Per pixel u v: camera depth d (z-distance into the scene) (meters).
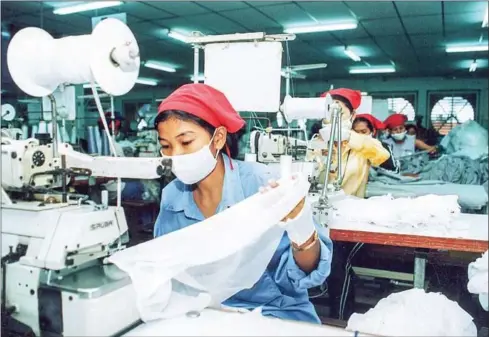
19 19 7.36
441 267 2.50
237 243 1.02
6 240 1.08
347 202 2.37
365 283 3.36
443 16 6.93
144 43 9.27
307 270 1.20
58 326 0.98
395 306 1.22
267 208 1.03
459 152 5.98
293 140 2.75
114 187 3.68
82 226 1.02
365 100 3.75
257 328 0.95
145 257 1.00
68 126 4.55
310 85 13.96
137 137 6.90
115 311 0.96
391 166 3.10
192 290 1.09
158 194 5.02
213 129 1.21
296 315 1.34
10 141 1.18
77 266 1.06
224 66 2.34
